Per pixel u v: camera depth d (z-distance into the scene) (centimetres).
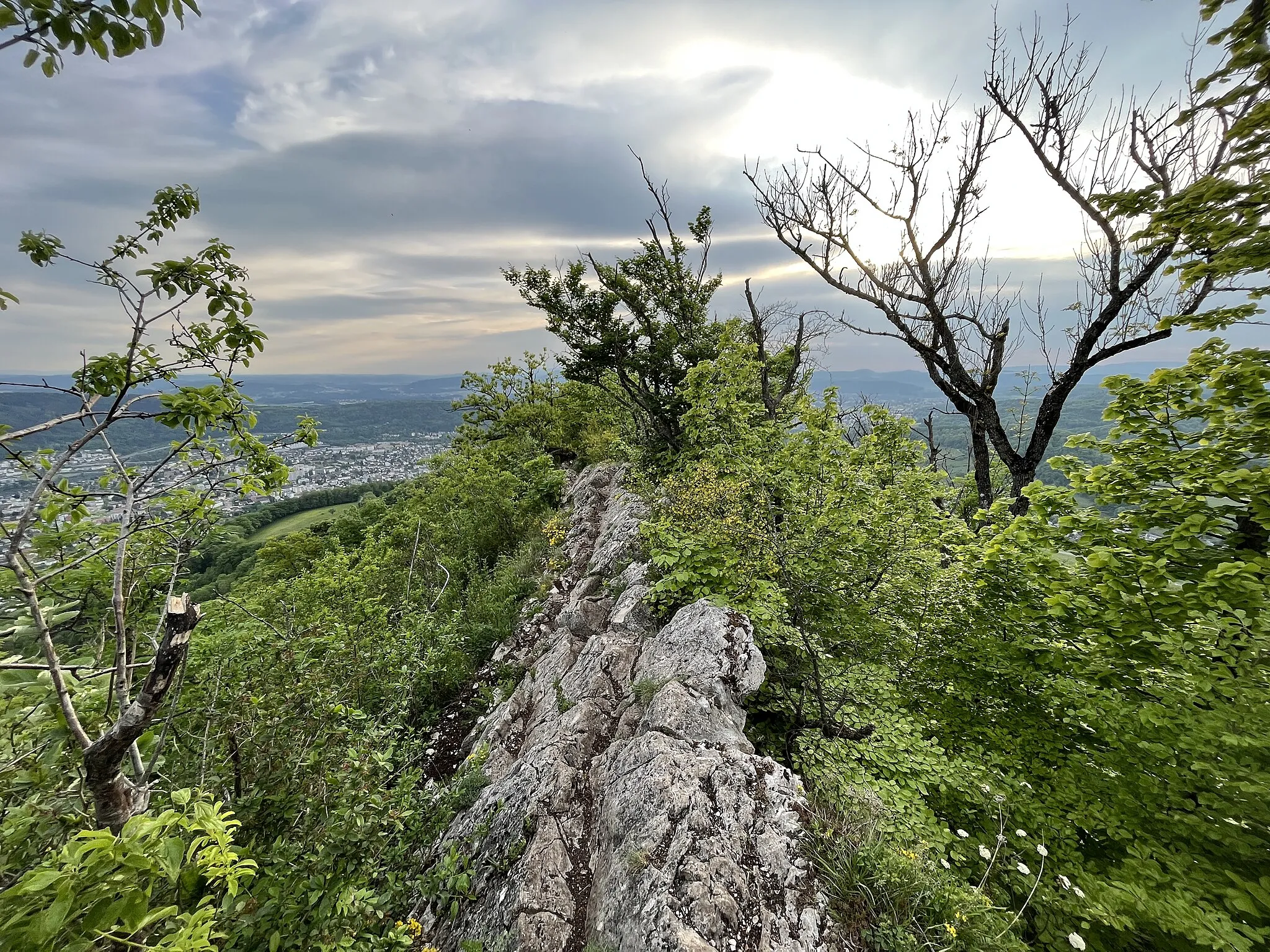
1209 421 592
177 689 430
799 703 648
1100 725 573
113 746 273
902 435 1566
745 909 382
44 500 335
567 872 482
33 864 286
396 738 719
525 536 1878
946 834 491
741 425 1340
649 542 943
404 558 1681
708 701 582
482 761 754
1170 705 533
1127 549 574
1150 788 516
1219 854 463
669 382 1766
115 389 331
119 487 367
